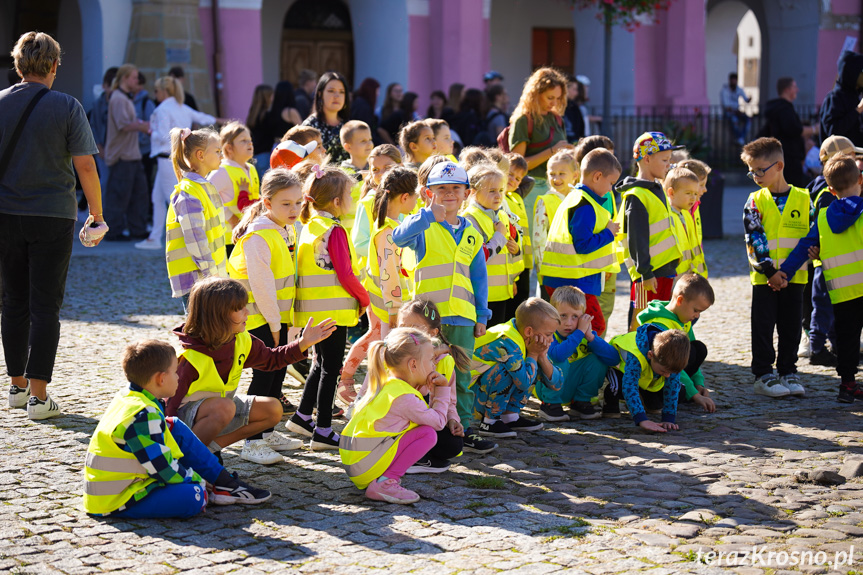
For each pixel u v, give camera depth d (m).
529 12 21.28
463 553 3.43
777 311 5.92
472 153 5.75
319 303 4.76
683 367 5.06
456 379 4.64
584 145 6.64
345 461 4.08
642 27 19.17
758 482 4.21
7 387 5.73
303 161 5.63
